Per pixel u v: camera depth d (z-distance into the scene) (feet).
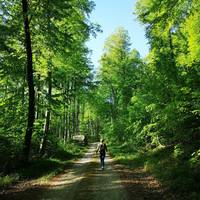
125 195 40.27
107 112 167.12
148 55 77.97
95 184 48.80
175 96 56.08
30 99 63.31
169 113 54.75
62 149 105.40
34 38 64.28
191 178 40.98
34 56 70.74
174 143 72.95
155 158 69.72
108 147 138.41
